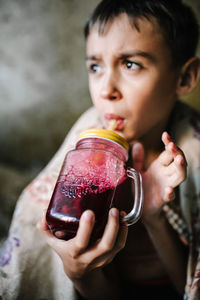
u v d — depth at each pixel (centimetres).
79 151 68
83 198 61
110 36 86
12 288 81
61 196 63
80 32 198
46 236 68
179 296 100
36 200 97
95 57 90
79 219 59
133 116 88
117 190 91
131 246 101
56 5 188
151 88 89
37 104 241
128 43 86
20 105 243
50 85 229
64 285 82
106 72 88
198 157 90
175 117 103
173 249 94
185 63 102
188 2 165
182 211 92
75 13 190
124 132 90
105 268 92
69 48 207
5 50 212
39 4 188
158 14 90
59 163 101
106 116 90
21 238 90
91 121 108
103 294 88
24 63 218
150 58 88
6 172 233
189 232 92
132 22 86
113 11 88
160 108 94
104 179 64
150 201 84
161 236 91
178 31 97
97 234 62
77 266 66
